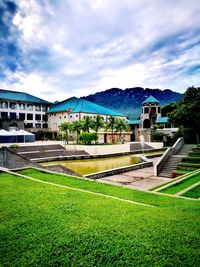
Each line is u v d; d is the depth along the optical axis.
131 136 63.09
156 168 19.19
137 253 3.71
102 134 54.31
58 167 17.61
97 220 5.16
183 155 22.66
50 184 9.25
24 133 37.50
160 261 3.47
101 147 36.94
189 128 28.45
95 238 4.24
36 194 7.52
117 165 27.09
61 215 5.48
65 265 3.41
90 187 9.23
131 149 41.59
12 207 6.09
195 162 20.28
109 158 33.31
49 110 64.50
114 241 4.12
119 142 56.06
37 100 62.91
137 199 7.52
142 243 4.04
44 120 64.06
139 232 4.50
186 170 19.09
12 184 9.11
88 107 58.59
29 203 6.47
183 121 27.58
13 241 4.14
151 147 46.53
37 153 29.39
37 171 13.09
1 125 50.03
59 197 7.19
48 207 6.11
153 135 51.75
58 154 31.86
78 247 3.91
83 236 4.32
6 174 11.47
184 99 28.53
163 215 5.57
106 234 4.41
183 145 25.75
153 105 62.88
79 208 6.04
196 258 3.56
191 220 5.23
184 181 12.52
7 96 56.41
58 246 3.95
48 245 3.99
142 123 64.31
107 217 5.36
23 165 16.89
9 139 37.72
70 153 33.19
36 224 4.91
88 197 7.27
